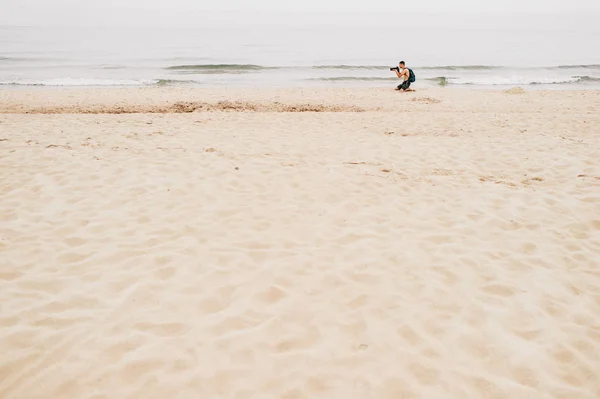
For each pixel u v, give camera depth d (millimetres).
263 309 3225
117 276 3580
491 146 7867
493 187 5859
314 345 2848
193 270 3713
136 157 6551
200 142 7691
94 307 3172
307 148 7574
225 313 3164
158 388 2451
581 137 8586
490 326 3080
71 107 12117
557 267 3887
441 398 2432
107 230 4359
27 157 6332
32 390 2408
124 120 9656
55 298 3256
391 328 3027
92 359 2650
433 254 4078
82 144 7195
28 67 23000
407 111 12203
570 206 5188
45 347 2736
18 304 3158
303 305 3283
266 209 5020
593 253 4145
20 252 3887
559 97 14664
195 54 31000
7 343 2750
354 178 6082
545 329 3064
